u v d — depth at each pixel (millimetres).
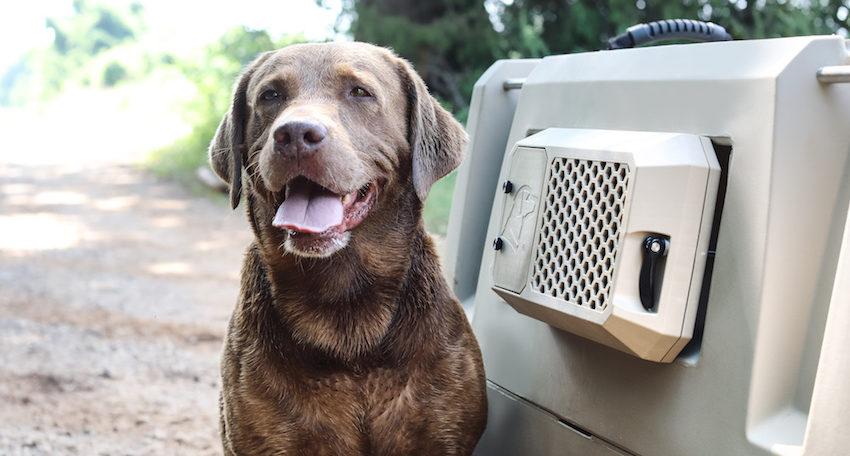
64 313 2242
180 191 4910
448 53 4520
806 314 748
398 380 950
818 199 746
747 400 744
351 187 896
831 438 675
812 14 3688
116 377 1723
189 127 6871
